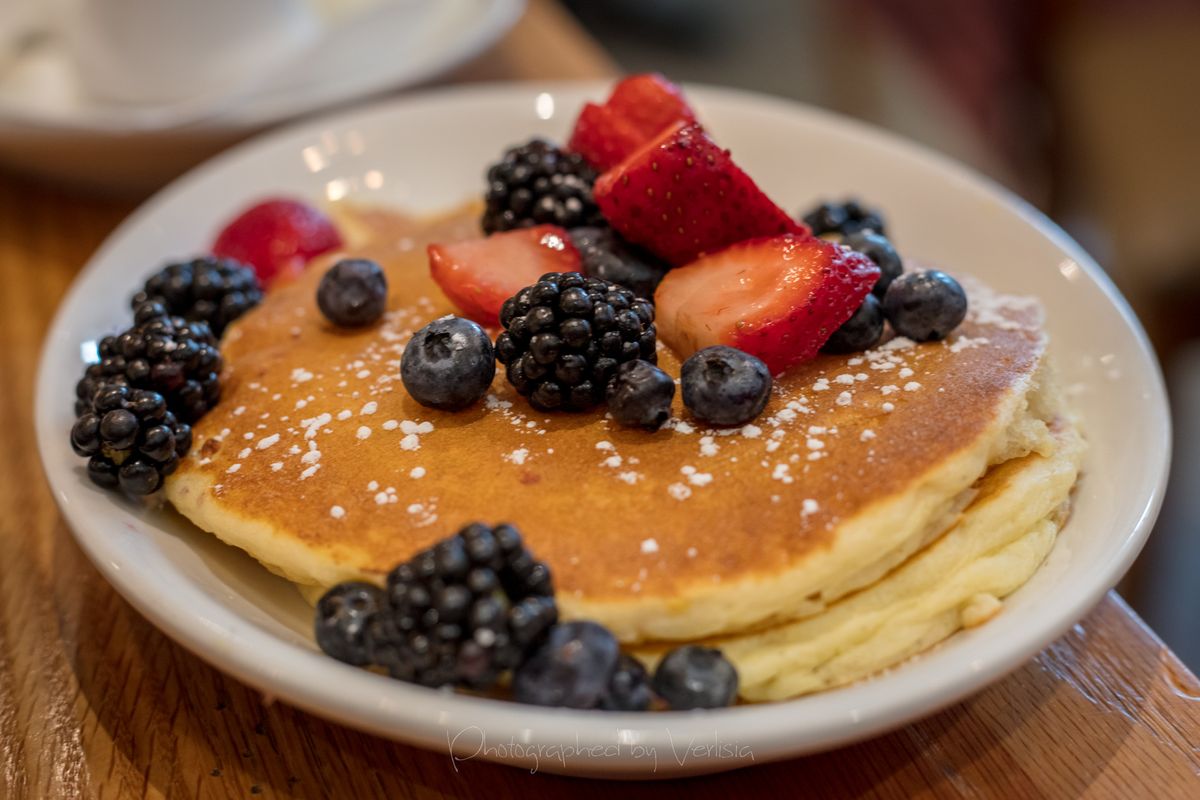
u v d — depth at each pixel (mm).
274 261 401
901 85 865
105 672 305
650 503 276
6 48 511
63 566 330
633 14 939
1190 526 552
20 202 468
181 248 409
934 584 284
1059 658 299
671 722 253
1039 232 374
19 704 299
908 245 400
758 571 267
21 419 372
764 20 945
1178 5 664
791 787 281
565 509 277
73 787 284
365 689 257
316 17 509
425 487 284
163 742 291
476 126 449
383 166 444
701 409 286
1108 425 323
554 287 289
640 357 293
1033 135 706
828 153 423
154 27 464
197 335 316
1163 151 618
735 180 309
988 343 311
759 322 295
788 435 286
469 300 315
